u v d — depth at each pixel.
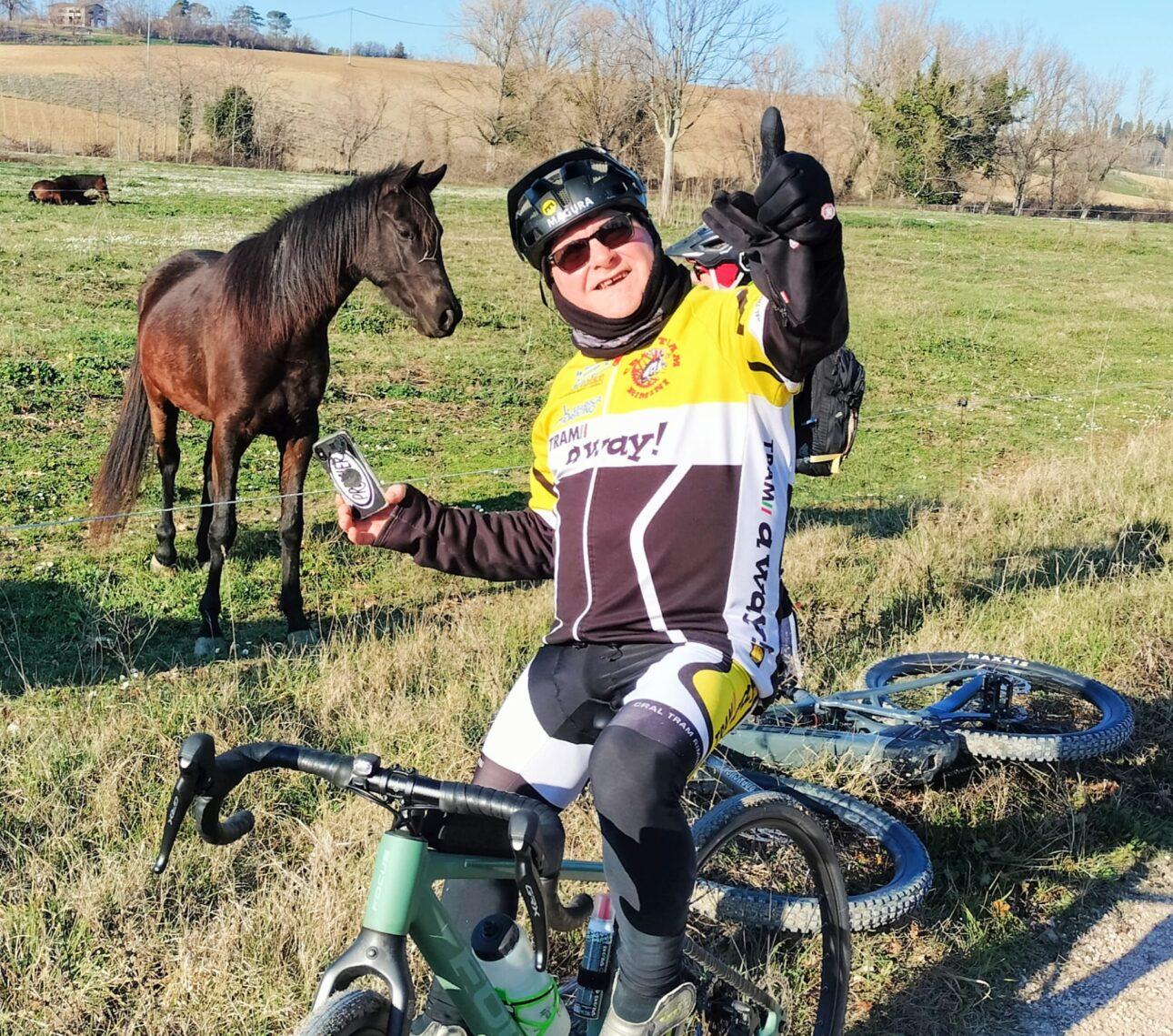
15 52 81.56
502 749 2.60
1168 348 18.36
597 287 2.50
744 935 3.55
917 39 54.84
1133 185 71.88
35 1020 3.12
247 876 3.80
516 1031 2.29
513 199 2.56
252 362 6.28
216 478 6.43
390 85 73.31
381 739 4.69
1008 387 15.07
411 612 6.79
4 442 9.90
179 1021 3.13
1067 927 3.82
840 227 2.18
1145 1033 3.33
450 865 2.17
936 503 9.09
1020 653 5.76
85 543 7.75
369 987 3.12
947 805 4.45
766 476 2.45
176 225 23.94
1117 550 7.28
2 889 3.61
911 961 3.59
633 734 2.28
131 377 7.40
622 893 2.29
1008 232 37.09
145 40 109.19
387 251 6.29
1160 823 4.46
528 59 57.03
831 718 4.86
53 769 4.40
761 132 2.35
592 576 2.51
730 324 2.46
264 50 105.50
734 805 2.82
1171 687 5.50
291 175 44.44
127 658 6.00
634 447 2.47
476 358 14.67
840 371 2.94
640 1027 2.35
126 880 3.61
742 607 2.45
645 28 35.94
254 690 5.24
